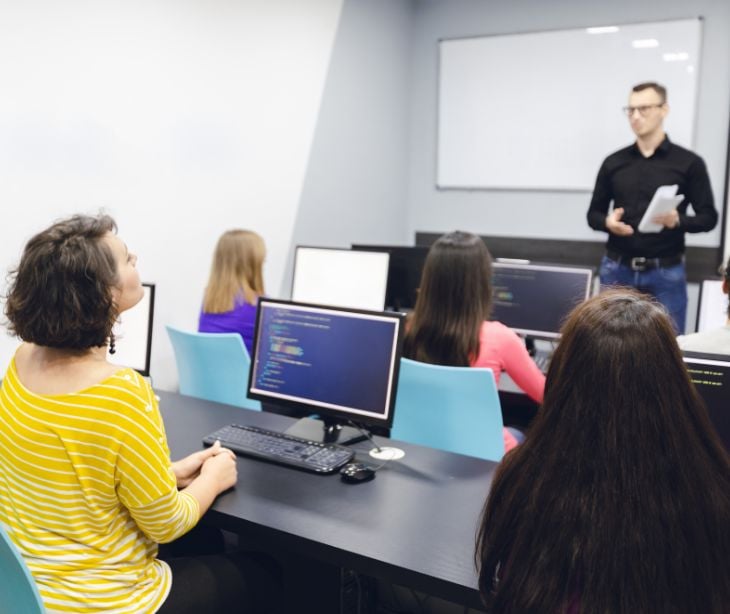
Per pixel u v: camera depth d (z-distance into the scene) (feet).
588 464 2.76
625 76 15.24
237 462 5.48
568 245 16.22
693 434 2.73
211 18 11.21
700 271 14.89
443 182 17.56
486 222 17.20
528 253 16.69
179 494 4.33
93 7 9.30
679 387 2.74
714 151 14.66
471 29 16.71
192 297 11.43
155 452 3.85
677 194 11.87
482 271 6.38
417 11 17.28
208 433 6.13
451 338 6.41
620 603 2.69
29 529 3.92
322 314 5.96
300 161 13.65
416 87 17.58
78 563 3.87
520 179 16.63
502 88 16.51
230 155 11.89
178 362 8.39
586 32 15.44
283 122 13.07
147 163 10.36
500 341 6.59
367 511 4.66
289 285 13.74
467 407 6.25
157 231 10.64
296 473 5.28
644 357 2.71
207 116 11.35
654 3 14.73
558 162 16.16
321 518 4.55
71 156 9.21
